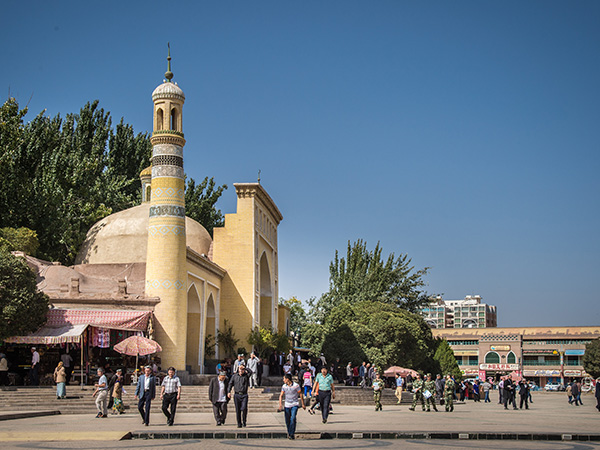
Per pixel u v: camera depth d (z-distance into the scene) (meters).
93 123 54.66
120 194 51.50
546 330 90.38
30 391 25.27
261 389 28.23
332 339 50.28
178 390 17.81
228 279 41.31
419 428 17.84
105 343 29.38
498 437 16.25
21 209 41.84
